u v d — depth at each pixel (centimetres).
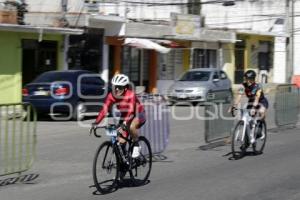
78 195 1012
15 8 2805
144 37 3544
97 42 3291
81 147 1608
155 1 4809
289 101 2159
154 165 1335
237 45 4672
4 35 2594
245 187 1088
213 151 1569
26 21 3036
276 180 1159
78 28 3055
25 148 1131
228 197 1001
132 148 1094
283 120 2130
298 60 5562
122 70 3538
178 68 4034
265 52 5091
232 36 4425
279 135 1936
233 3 5281
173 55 3984
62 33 2814
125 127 1069
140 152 1114
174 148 1612
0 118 1074
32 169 1269
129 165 1088
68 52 3048
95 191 1045
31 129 1150
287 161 1398
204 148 1620
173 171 1259
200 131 2022
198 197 999
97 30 3272
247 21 5344
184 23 3862
